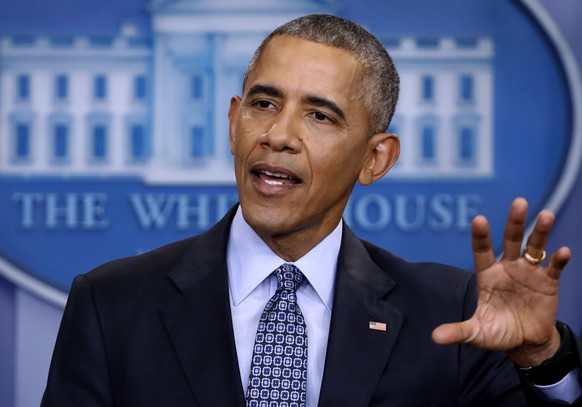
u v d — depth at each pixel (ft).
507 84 35.63
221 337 18.75
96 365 18.79
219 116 35.76
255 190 18.49
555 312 16.89
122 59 35.86
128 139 35.76
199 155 35.68
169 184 35.63
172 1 35.88
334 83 18.53
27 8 35.96
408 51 35.78
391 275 20.45
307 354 18.76
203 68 35.83
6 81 35.76
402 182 35.53
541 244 16.60
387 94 19.89
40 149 35.73
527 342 16.87
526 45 35.68
